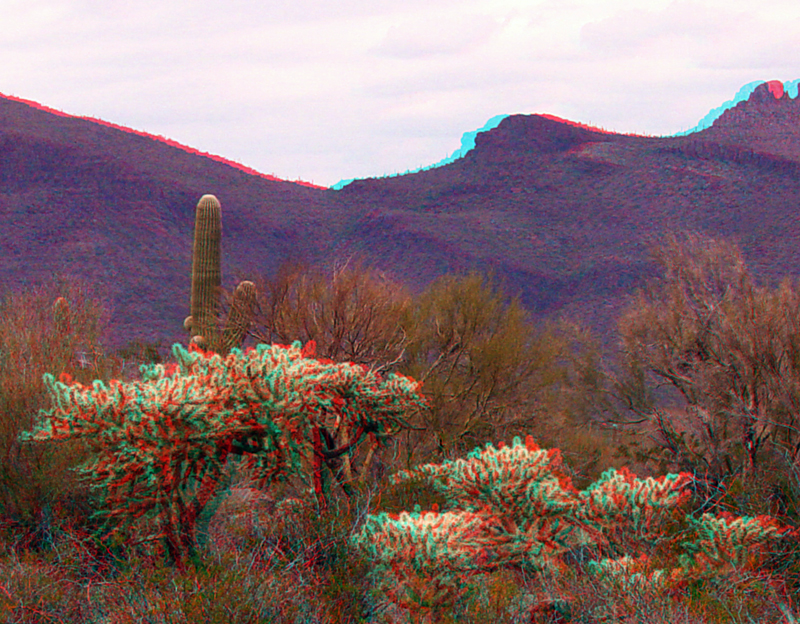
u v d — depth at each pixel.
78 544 3.84
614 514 4.62
